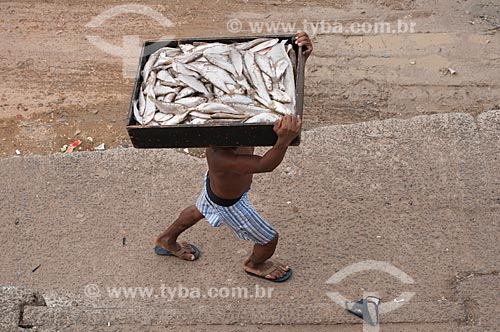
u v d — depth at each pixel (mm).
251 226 3984
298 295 4336
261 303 4301
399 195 4926
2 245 4832
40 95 6477
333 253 4590
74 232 4883
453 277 4371
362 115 6051
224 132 3156
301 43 3617
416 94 6188
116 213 4988
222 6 7316
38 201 5109
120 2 7488
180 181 5180
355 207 4875
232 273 4520
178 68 3473
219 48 3602
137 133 3201
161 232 4828
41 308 4098
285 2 7316
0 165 5387
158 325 4141
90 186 5191
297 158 5230
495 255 4484
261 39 3664
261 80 3377
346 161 5195
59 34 7121
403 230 4695
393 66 6465
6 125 6199
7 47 7000
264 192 5023
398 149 5254
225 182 3695
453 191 4914
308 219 4820
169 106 3301
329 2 7277
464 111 5996
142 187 5156
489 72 6328
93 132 6109
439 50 6582
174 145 3271
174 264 4609
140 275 4559
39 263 4695
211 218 4059
